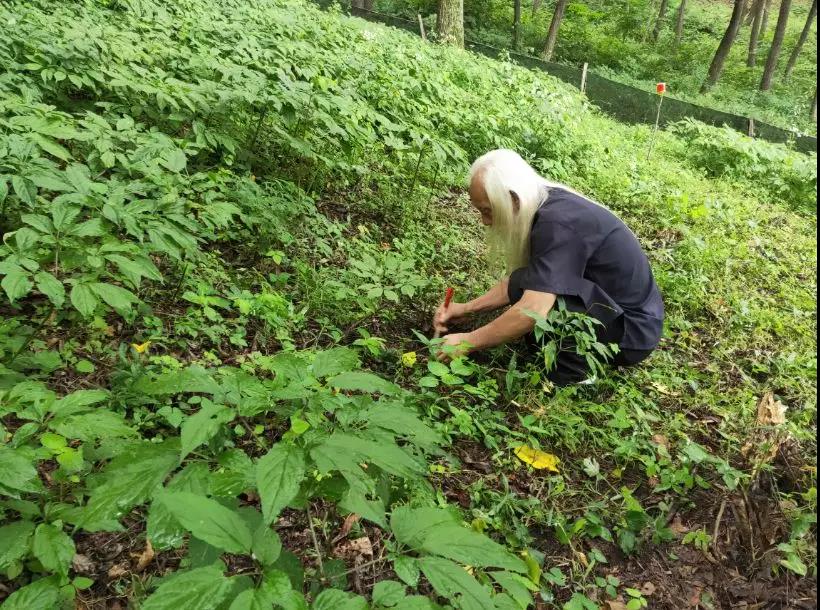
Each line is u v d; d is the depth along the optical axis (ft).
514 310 9.71
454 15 47.03
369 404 4.92
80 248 6.89
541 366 10.50
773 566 7.78
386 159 17.85
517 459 8.97
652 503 8.82
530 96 26.89
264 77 14.67
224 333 10.04
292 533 7.22
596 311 10.11
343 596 3.76
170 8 22.26
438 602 6.71
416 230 15.30
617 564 7.88
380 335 11.22
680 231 18.39
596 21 105.81
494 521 7.72
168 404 8.28
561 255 9.77
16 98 11.16
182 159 10.22
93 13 19.10
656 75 91.30
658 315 10.75
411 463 4.32
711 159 30.30
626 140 32.81
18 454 4.87
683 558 8.04
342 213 15.16
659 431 10.08
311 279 11.75
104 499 3.93
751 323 14.01
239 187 12.41
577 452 9.42
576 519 8.25
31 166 8.48
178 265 10.89
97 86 14.37
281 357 5.04
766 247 19.38
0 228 9.63
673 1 128.47
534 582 7.08
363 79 19.26
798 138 42.88
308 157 15.11
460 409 9.50
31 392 5.56
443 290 12.87
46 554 4.70
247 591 3.48
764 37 115.14
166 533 3.92
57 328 9.21
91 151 11.17
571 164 22.79
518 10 88.58
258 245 12.26
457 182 18.71
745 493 8.45
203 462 4.31
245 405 4.56
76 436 5.25
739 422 10.36
